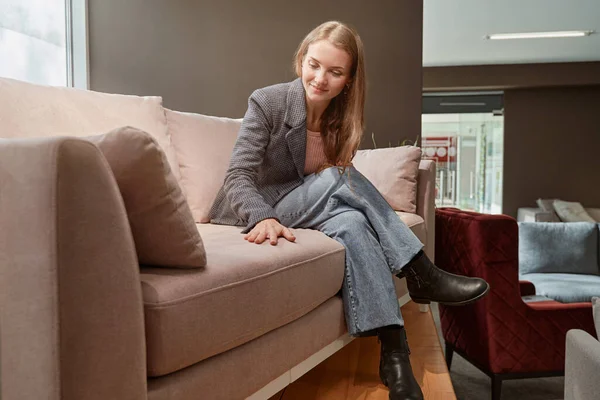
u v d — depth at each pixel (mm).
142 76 3393
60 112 1536
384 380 1330
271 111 1517
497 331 2023
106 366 690
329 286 1295
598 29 5684
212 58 3373
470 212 2348
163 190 798
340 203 1485
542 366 2033
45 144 636
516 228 2035
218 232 1455
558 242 3863
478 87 7559
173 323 797
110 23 3371
